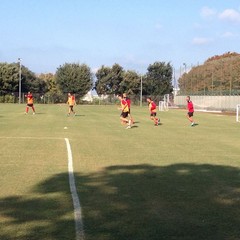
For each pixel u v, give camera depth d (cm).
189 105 2870
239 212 742
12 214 711
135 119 3475
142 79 8988
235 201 817
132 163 1245
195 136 2098
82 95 9162
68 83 9069
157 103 8544
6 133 2102
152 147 1633
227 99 5931
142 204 786
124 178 1023
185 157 1382
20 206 760
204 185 956
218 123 3159
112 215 713
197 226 661
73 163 1222
